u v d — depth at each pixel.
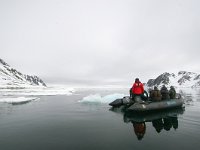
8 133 8.67
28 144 7.16
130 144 7.10
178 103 15.91
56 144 7.15
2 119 11.95
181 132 8.60
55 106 18.72
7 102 23.11
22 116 13.01
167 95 15.52
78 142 7.36
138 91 14.25
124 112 14.57
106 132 8.77
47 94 42.56
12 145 7.07
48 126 10.02
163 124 10.25
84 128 9.55
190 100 24.70
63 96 35.38
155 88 14.74
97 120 11.48
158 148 6.68
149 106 13.88
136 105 13.70
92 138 7.85
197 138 7.72
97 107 17.70
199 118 11.80
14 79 157.38
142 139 7.68
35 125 10.27
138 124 10.34
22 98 27.19
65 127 9.77
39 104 20.69
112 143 7.23
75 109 16.45
